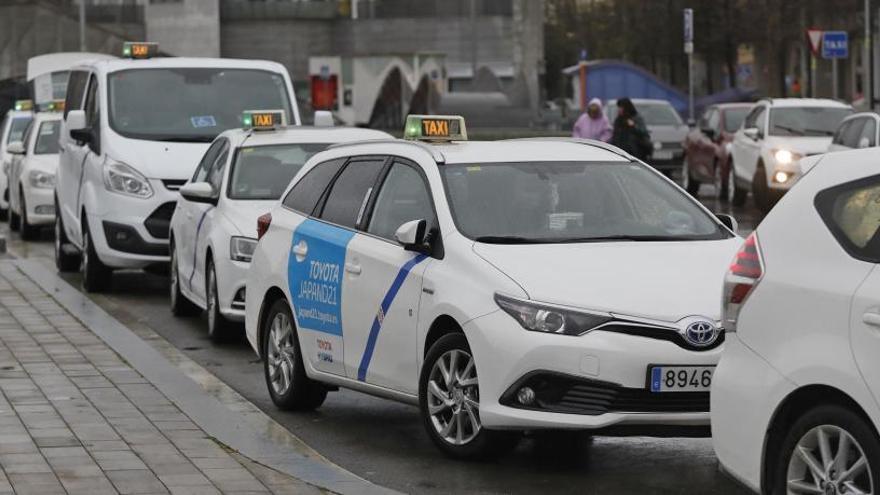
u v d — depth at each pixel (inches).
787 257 594.9
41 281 1621.6
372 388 856.9
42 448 796.0
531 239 814.5
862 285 560.4
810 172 605.6
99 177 1590.8
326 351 900.0
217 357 1194.0
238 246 1229.1
